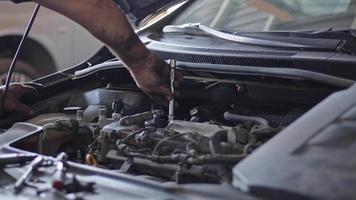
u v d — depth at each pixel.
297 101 2.01
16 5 5.11
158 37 2.53
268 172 1.32
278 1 2.41
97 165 1.93
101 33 2.06
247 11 2.46
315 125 1.43
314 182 1.25
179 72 2.19
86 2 2.01
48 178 1.57
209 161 1.55
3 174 1.67
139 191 1.45
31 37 5.20
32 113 2.43
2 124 2.34
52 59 5.36
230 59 2.10
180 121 1.97
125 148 1.82
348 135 1.37
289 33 2.21
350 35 2.07
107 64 2.37
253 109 2.14
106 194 1.45
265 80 2.03
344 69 1.89
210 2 2.65
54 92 2.54
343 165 1.28
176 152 1.68
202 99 2.25
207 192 1.40
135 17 2.47
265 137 1.74
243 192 1.36
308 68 1.95
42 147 2.01
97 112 2.33
